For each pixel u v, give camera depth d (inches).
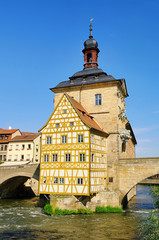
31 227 855.1
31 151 2329.0
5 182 1729.8
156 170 1217.4
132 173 1269.7
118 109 1445.6
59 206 1102.4
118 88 1482.5
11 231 802.2
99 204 1176.2
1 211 1198.3
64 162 1163.9
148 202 1572.3
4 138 2519.7
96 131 1224.8
